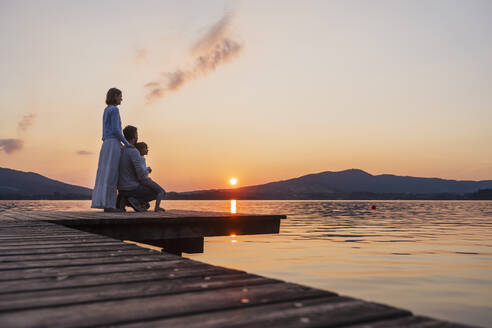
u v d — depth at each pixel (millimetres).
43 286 1604
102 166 6645
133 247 2830
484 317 4020
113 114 6656
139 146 7422
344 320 1134
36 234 3693
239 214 6336
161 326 1106
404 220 26625
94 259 2295
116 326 1112
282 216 6594
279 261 7852
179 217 5555
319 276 6234
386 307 1272
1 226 4477
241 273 1865
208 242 12195
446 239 12867
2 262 2197
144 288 1563
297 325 1101
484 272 6719
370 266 7289
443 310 4297
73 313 1230
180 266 2059
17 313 1231
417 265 7445
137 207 6926
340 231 16484
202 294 1465
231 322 1135
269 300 1364
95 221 5078
